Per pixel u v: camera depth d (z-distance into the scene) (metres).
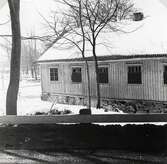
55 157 8.34
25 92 36.53
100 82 22.83
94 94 23.16
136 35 22.64
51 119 12.12
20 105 23.95
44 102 26.09
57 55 26.05
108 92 22.31
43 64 27.56
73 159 8.07
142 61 20.06
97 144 9.40
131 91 20.83
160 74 19.19
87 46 24.22
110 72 22.02
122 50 21.12
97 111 19.88
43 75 27.69
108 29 24.84
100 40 23.94
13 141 10.17
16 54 14.77
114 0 23.33
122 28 24.30
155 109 19.50
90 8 22.89
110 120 11.53
